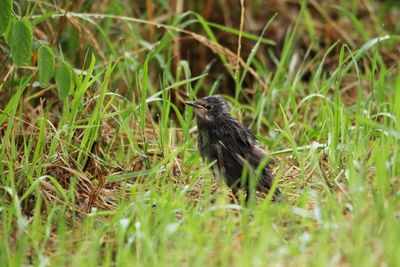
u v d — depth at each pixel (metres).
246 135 11.19
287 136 10.89
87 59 15.12
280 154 11.74
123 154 12.20
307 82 17.55
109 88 13.52
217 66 17.39
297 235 8.67
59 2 14.84
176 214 9.62
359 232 8.05
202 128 11.35
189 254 8.14
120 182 11.21
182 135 13.73
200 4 17.52
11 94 12.70
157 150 11.98
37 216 9.36
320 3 18.77
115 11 16.02
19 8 13.07
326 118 11.87
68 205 10.15
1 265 8.52
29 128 12.85
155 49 13.48
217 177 11.02
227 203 10.59
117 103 13.65
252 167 10.67
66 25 15.18
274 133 13.41
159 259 8.28
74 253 8.85
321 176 10.46
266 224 8.51
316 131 12.18
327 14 18.64
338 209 8.81
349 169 10.20
